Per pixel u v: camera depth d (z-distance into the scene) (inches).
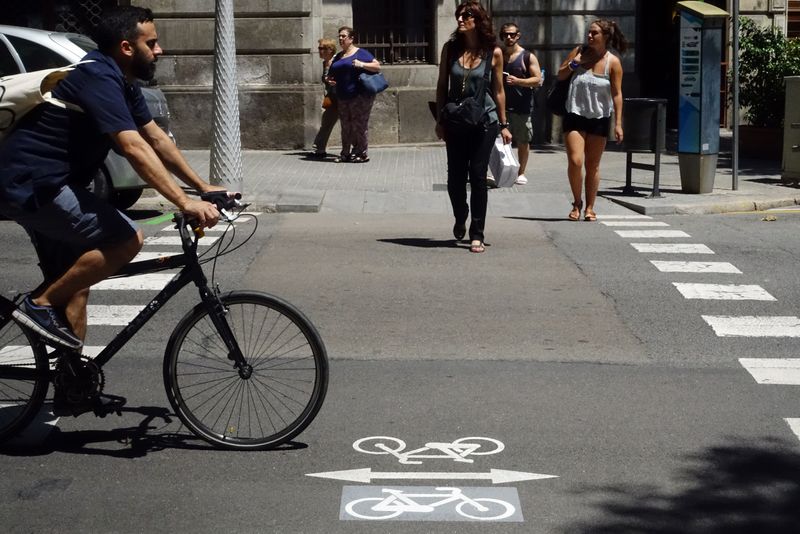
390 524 224.4
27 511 231.6
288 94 888.9
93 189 588.1
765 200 666.8
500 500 236.7
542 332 376.2
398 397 306.7
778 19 1035.3
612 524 224.4
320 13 896.3
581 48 593.3
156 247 528.1
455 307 409.7
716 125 689.6
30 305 257.8
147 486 244.8
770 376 327.0
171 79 893.8
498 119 534.3
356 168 801.6
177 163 266.1
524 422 286.4
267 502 235.9
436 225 595.5
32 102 247.8
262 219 617.6
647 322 389.7
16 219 252.8
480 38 498.0
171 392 268.5
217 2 660.1
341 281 452.1
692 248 529.0
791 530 221.9
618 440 273.6
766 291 437.1
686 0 691.4
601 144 601.3
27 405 267.1
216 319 264.5
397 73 928.3
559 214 634.8
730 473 252.4
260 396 266.8
